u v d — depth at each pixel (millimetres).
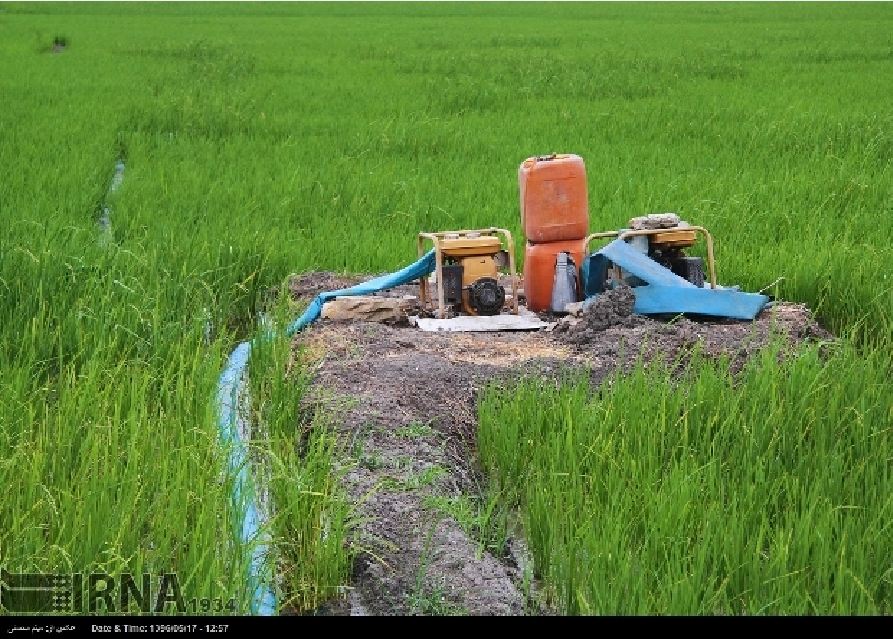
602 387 7453
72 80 28422
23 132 18828
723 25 60062
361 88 26797
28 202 13188
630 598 5043
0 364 7641
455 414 7535
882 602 5164
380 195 14031
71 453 6316
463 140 18438
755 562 5148
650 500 5758
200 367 7543
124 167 17438
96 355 7645
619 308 8766
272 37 50875
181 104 21969
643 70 30047
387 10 91062
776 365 7480
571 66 31219
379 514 6023
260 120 20688
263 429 7438
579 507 5906
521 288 10344
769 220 12289
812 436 6645
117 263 9938
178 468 5910
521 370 7969
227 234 11484
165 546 5336
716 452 6582
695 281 9328
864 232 12094
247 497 5996
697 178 14578
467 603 5309
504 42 46031
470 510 6164
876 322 9406
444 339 8734
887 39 45188
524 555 5980
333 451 6707
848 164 15523
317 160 16938
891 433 6707
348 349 8422
